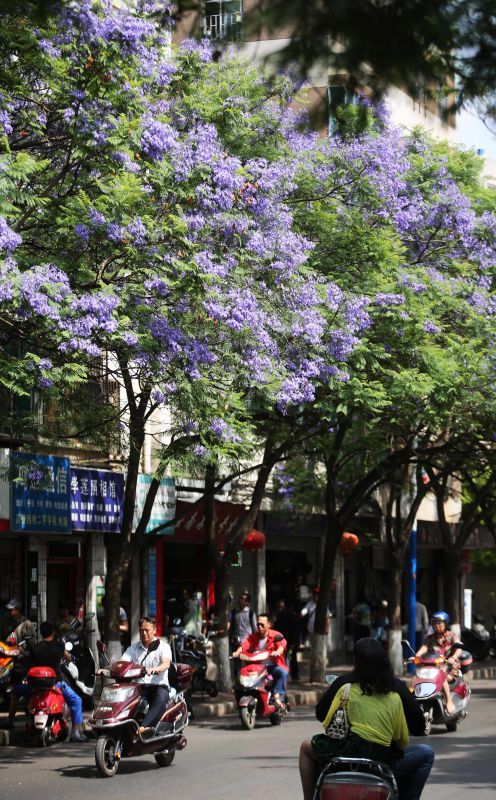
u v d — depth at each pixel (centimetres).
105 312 1541
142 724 1482
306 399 2017
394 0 431
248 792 1280
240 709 2028
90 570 2738
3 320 1558
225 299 1789
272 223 1955
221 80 2033
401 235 2505
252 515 2633
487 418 2523
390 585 3278
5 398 2070
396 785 814
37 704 1777
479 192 2897
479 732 1958
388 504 3291
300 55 446
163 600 3030
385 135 2312
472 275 2584
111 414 2112
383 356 2214
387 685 810
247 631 2873
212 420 1892
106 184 1647
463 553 4797
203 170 1716
